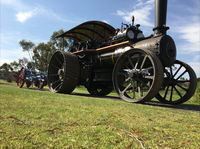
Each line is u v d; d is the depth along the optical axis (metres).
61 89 7.79
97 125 2.00
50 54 38.47
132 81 5.57
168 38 5.67
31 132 1.61
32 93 5.57
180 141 1.58
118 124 2.09
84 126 1.92
